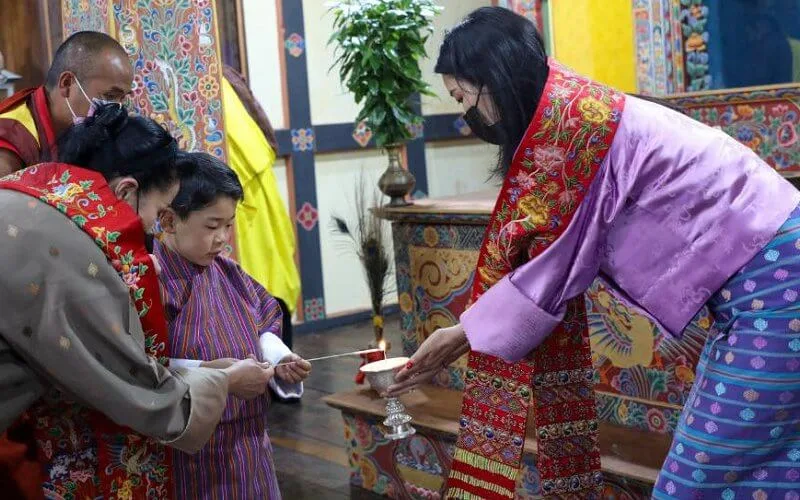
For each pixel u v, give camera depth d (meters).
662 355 2.81
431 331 3.53
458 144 7.25
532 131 1.93
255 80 6.24
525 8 4.84
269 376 1.98
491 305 2.06
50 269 1.62
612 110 1.91
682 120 1.92
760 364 1.75
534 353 2.16
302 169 6.42
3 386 1.67
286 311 5.16
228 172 2.06
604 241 1.96
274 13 6.29
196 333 2.06
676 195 1.85
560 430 2.31
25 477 1.83
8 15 4.66
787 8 4.22
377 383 2.30
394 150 3.64
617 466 2.62
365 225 3.97
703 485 1.80
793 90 3.39
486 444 2.23
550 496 2.32
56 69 2.49
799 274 1.76
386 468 3.37
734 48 4.35
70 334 1.62
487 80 1.95
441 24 6.82
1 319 1.62
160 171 1.77
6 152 2.39
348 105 6.62
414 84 3.69
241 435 2.09
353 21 3.61
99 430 1.79
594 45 4.72
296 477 3.65
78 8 3.36
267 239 5.02
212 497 2.04
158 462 1.85
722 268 1.81
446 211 3.31
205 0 3.20
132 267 1.70
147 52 3.12
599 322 2.96
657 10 4.40
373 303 3.85
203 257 2.07
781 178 1.87
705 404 1.82
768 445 1.77
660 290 1.90
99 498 1.84
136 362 1.67
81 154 1.76
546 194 1.96
